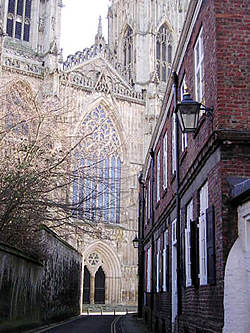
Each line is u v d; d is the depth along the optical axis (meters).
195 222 16.38
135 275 73.75
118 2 99.94
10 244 21.55
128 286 72.94
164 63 92.31
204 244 15.40
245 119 13.80
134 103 79.94
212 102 14.59
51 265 31.95
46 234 29.53
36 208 24.47
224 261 12.60
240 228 12.62
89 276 70.88
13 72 68.94
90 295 70.56
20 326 22.72
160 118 28.47
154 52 88.31
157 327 26.80
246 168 13.28
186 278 18.08
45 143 27.06
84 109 73.88
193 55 18.23
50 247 31.33
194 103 14.54
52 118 29.98
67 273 40.12
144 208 43.12
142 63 86.88
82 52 77.25
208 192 14.70
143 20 90.50
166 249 24.72
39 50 80.31
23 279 23.33
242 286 12.16
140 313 43.59
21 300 22.95
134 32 90.31
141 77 85.56
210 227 13.87
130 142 78.00
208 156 14.74
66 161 27.34
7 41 78.88
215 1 14.62
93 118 71.00
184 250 18.88
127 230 73.62
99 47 79.31
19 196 22.09
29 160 24.33
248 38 14.39
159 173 29.94
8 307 20.39
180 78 21.59
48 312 31.17
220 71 14.11
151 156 33.62
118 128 77.44
